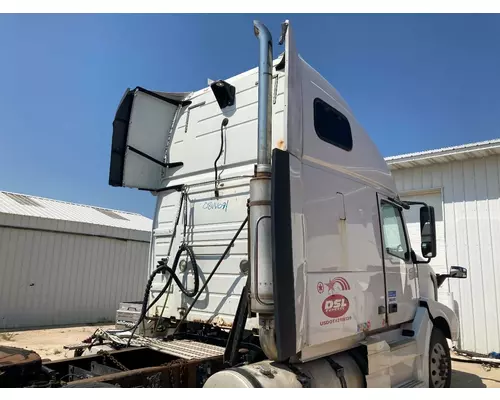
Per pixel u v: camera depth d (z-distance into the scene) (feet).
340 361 12.04
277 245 9.61
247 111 13.91
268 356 10.00
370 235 14.05
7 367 9.34
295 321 9.78
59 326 43.11
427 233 16.03
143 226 56.34
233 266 12.96
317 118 12.46
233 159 13.93
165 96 16.44
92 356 12.44
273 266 9.49
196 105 15.87
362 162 14.42
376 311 13.66
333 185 12.50
